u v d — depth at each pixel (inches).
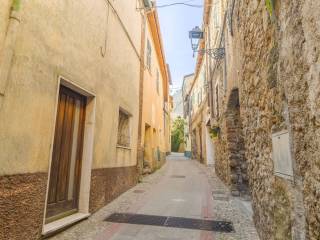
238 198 223.5
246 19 146.5
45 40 118.3
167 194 242.1
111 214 170.4
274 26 90.2
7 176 94.3
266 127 110.5
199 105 674.8
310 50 59.6
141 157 337.7
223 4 281.0
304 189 67.4
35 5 110.7
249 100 146.0
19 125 100.9
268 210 108.1
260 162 123.3
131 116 289.0
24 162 103.5
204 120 571.5
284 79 81.6
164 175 400.5
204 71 547.5
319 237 58.1
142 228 141.6
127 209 184.5
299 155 70.7
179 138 1446.9
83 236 127.6
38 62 113.0
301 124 68.4
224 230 138.1
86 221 153.7
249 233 132.6
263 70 111.4
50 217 132.1
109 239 124.2
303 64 64.7
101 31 190.1
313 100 59.2
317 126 57.6
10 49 94.2
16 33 97.3
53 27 125.0
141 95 346.6
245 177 243.3
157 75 554.9
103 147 192.1
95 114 175.8
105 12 199.8
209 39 436.8
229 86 248.5
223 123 301.0
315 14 55.9
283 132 83.8
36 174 111.0
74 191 158.7
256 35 122.1
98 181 181.3
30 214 106.8
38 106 112.9
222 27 288.5
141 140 340.8
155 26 450.0
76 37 149.3
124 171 253.4
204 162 601.0
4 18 93.7
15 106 98.7
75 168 160.7
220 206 194.4
